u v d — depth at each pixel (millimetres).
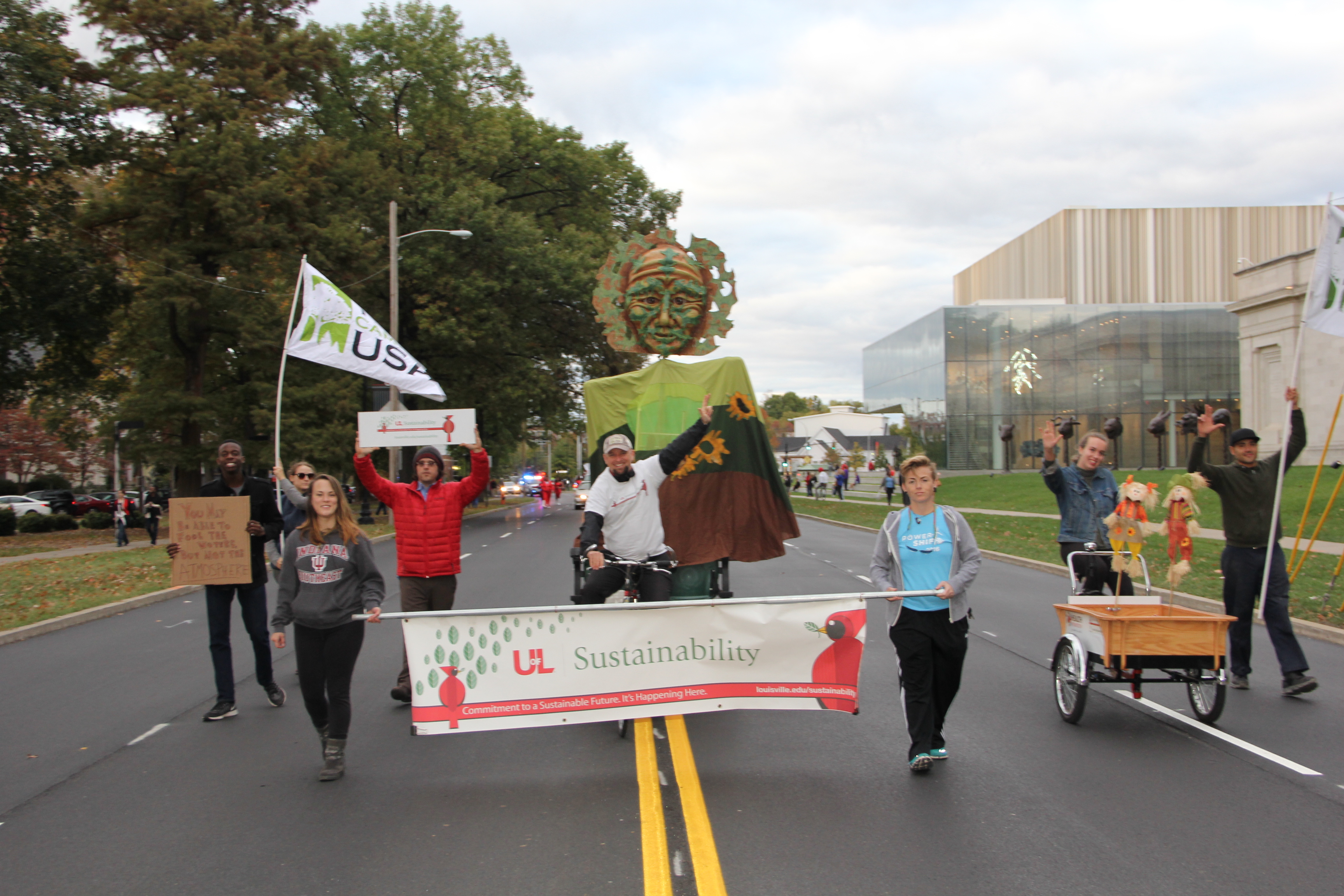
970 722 6660
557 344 38438
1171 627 6230
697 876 4121
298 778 5656
